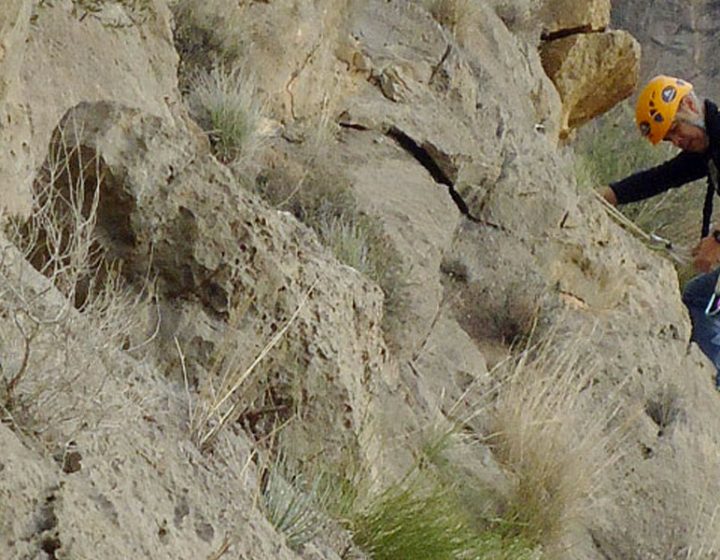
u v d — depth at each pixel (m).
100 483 5.55
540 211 14.40
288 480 8.18
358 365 9.14
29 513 5.02
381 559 8.43
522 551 10.19
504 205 14.24
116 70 9.95
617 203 15.41
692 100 14.04
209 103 12.09
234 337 8.23
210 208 8.33
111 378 6.26
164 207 8.21
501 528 10.68
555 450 11.38
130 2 10.75
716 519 12.80
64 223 7.87
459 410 11.71
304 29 13.61
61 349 5.70
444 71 15.70
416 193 13.51
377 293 9.78
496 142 15.27
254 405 8.42
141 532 5.56
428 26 16.05
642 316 14.79
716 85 31.75
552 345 13.38
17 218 7.64
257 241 8.43
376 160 13.73
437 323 12.55
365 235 12.07
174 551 5.74
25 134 7.98
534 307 13.52
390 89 14.99
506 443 11.41
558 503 11.10
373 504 8.62
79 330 6.29
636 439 13.10
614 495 12.28
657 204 21.59
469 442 11.24
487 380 12.24
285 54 13.32
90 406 5.77
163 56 11.25
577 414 12.59
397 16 15.98
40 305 6.14
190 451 6.63
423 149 14.26
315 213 12.15
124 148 8.20
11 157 7.71
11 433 5.21
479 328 13.35
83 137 8.14
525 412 11.57
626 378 13.66
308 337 8.59
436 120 14.73
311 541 7.52
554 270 14.32
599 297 14.58
